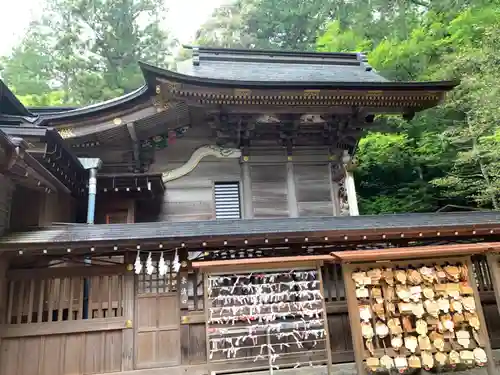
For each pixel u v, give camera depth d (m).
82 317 7.63
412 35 21.66
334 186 13.41
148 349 7.53
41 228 8.12
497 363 8.37
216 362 7.39
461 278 7.48
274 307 7.29
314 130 13.43
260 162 13.13
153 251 7.93
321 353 8.06
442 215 10.12
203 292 7.68
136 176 11.10
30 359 7.23
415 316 7.29
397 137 19.45
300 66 15.82
